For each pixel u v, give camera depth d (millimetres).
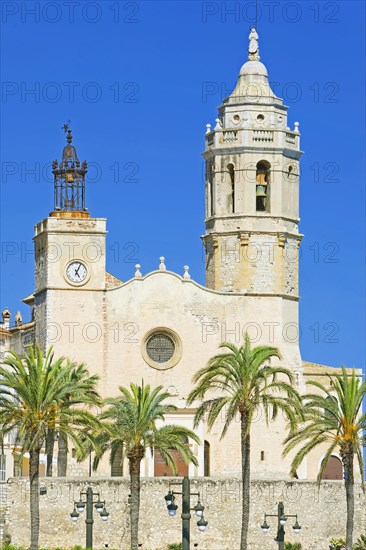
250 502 122938
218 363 112562
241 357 115625
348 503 113062
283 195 139375
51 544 119188
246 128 139250
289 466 135125
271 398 113250
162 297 136125
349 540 112938
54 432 121625
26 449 109750
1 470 132375
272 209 138750
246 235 138000
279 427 135000
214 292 137000
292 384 121062
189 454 114938
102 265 135375
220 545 121750
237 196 138750
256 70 141750
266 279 137875
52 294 134375
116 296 135375
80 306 134750
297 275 140000
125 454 114625
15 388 110188
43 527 119188
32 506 111188
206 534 121562
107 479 120625
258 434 134625
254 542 122562
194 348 136250
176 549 120375
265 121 139875
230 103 140500
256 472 134375
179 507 121375
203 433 134000
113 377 134625
